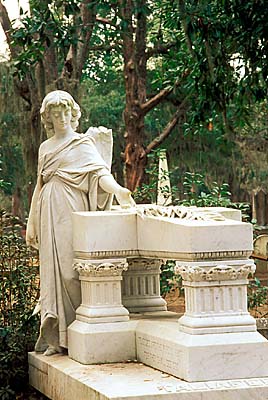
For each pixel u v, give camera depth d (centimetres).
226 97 1470
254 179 2739
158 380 801
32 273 1109
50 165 970
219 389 762
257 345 794
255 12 1328
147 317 937
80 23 1769
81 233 914
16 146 2345
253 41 1365
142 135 2125
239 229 805
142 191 1360
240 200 3133
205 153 2523
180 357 800
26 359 1036
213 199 1266
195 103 1537
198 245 799
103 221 902
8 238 1103
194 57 1425
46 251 955
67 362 913
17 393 1012
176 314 955
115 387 784
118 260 905
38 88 2061
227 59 1421
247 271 804
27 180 2180
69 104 977
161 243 854
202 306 803
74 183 960
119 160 2603
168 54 1947
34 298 1115
